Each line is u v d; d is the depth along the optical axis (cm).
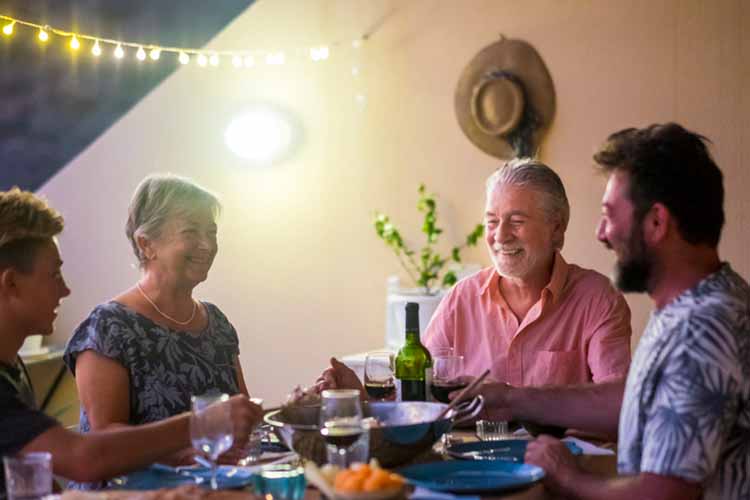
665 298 188
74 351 254
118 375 251
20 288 201
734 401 176
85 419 255
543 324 301
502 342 307
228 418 176
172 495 166
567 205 304
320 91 500
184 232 262
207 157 518
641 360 185
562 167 452
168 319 264
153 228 262
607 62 443
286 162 507
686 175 186
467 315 314
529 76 456
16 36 531
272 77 507
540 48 455
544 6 454
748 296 187
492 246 303
